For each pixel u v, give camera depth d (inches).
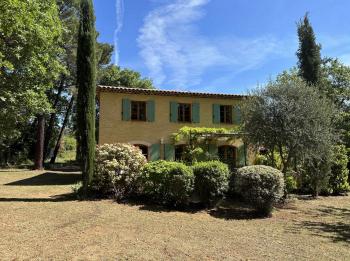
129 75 1453.0
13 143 1387.8
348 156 682.8
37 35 515.5
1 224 323.3
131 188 489.1
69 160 1582.2
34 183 716.0
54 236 292.7
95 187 496.1
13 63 533.6
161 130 739.4
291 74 898.7
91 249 261.7
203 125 766.5
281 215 442.3
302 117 508.7
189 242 296.2
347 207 519.2
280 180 438.0
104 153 496.4
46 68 611.2
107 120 711.7
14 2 387.5
